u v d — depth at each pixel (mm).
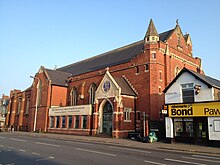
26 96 60062
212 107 21812
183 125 24359
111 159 12258
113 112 33375
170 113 25125
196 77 24062
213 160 13180
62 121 44062
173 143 24141
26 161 11438
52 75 53219
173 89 25906
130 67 39094
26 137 30219
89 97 46656
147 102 34781
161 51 37219
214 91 23219
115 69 42125
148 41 37219
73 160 11805
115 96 33875
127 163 11086
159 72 36062
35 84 55031
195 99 23766
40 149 16359
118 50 50500
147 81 35656
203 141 22516
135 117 35625
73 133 40188
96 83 45812
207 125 22031
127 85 38156
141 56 37625
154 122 30031
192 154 16156
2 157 12656
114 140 27516
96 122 36062
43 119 49000
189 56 43906
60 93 52406
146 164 10930
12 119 62188
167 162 11766
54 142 22672
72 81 52750
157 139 26562
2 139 25281
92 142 24656
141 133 31000
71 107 42312
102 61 51188
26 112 58438
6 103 79438
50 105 49781
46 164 10672
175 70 39250
